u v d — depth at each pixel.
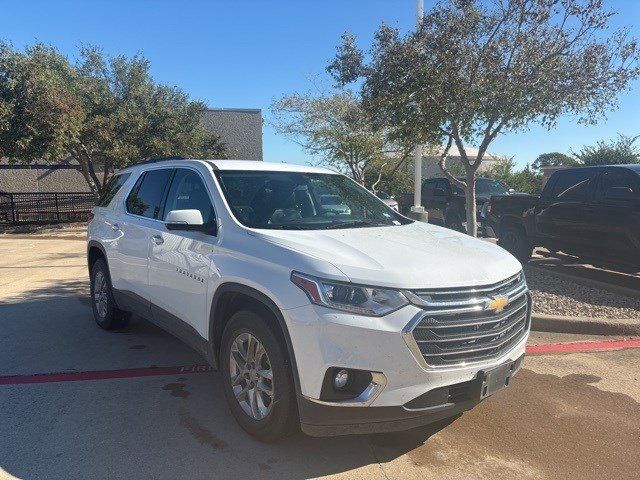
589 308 6.74
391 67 7.80
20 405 4.09
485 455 3.48
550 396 4.42
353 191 5.03
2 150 15.66
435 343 3.05
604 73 7.29
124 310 5.61
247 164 4.75
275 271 3.30
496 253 3.81
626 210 7.80
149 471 3.21
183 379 4.64
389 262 3.20
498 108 7.48
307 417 3.08
